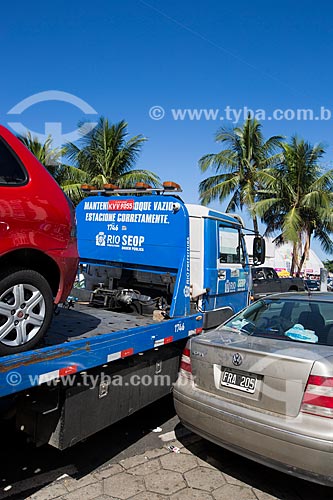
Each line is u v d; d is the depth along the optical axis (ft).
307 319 12.87
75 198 65.31
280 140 84.74
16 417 11.16
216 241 18.74
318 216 81.92
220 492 10.98
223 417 10.94
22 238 9.83
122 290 18.21
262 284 47.32
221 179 87.86
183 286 17.10
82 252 20.62
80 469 11.87
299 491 11.18
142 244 18.40
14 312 9.70
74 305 18.15
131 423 15.25
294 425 9.75
